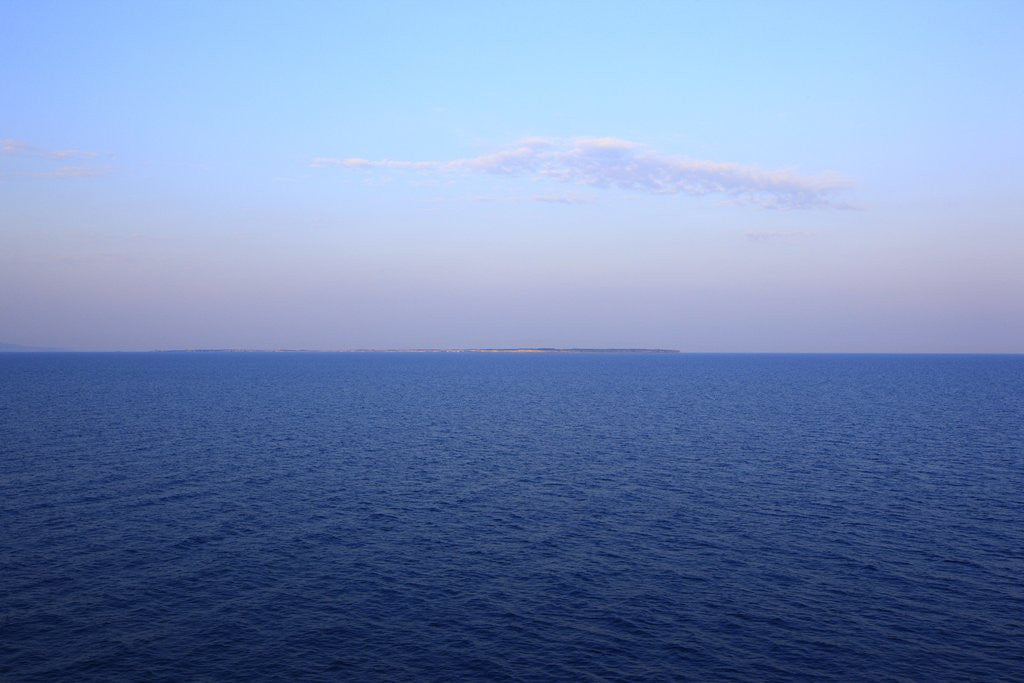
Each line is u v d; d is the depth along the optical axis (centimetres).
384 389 14562
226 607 2855
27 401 10700
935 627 2712
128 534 3741
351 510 4278
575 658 2477
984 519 4091
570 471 5491
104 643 2547
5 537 3659
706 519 4112
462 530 3897
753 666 2427
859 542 3688
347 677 2345
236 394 12662
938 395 12912
